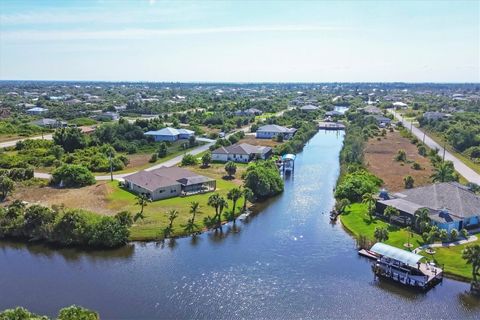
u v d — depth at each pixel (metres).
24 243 77.81
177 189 104.06
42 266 68.94
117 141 168.25
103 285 62.66
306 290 61.72
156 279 64.50
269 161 130.00
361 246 75.94
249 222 90.25
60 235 77.50
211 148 160.00
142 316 54.84
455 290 62.12
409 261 64.06
